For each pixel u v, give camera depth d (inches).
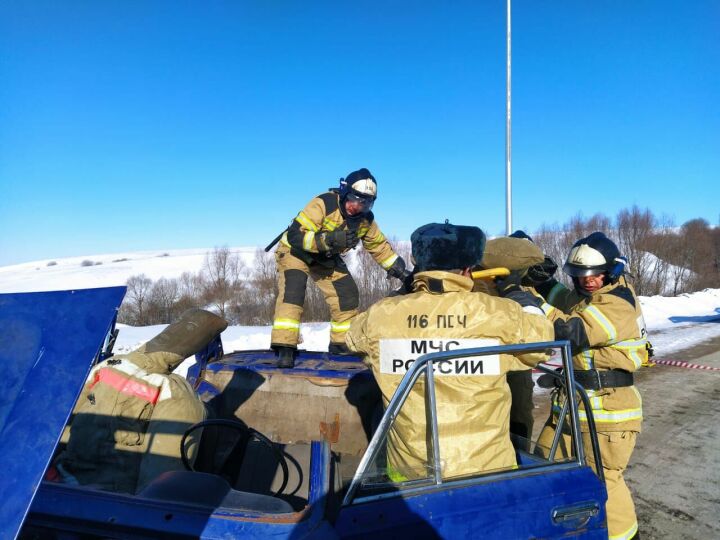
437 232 84.9
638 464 187.2
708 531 140.6
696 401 267.7
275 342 137.7
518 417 129.4
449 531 69.4
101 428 86.8
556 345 82.5
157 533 58.6
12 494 51.1
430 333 79.1
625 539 114.3
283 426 128.2
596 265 112.7
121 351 358.0
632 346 113.8
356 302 166.4
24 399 56.8
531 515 74.8
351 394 126.0
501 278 107.4
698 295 891.4
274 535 58.2
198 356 136.9
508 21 380.2
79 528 60.2
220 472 95.2
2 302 63.9
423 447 77.0
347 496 68.8
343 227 150.6
